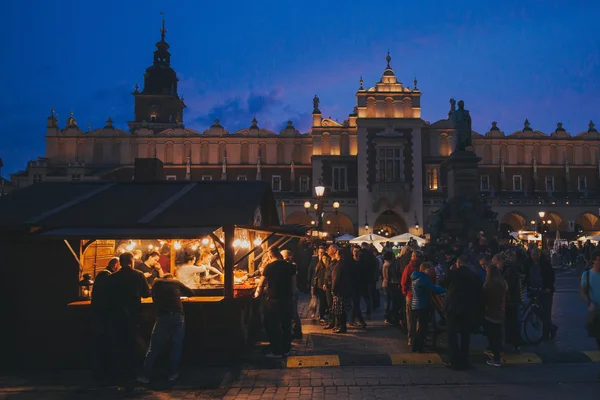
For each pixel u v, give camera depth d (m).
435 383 7.86
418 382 7.92
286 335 9.59
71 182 11.22
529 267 10.91
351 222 52.38
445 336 11.47
